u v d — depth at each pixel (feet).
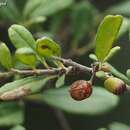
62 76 0.92
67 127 1.54
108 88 0.90
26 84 0.95
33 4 1.42
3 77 0.94
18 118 1.33
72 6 1.53
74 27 1.53
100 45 0.90
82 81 0.89
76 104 1.34
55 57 0.90
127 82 0.95
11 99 0.94
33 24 1.42
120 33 1.36
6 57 0.94
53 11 1.43
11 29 0.96
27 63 0.94
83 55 1.55
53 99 1.35
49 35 1.43
